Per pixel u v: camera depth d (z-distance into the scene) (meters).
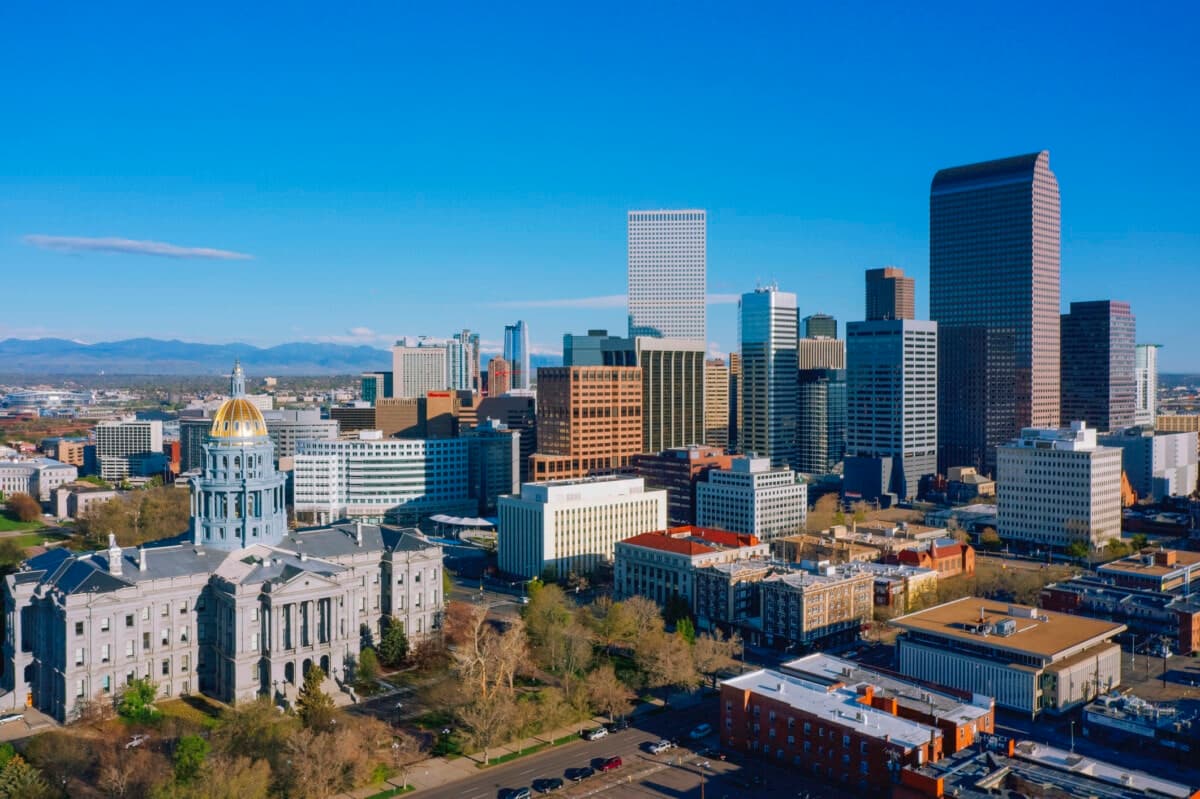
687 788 181.00
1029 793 151.12
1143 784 157.00
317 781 172.25
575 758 194.88
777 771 188.75
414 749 195.62
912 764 169.62
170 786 163.62
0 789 166.12
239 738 186.00
